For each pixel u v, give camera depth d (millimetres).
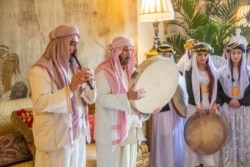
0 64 2996
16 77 3121
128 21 4301
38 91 1883
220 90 3277
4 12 2998
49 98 1863
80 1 3656
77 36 2033
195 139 3217
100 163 2432
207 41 4730
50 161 1988
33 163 2604
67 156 2006
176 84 2615
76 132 2039
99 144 2412
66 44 1979
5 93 3039
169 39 5008
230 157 3326
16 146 2613
